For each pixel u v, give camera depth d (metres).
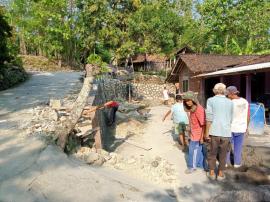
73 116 7.80
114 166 7.36
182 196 5.84
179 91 24.03
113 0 40.94
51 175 5.68
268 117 13.59
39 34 44.38
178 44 39.94
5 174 5.58
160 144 10.48
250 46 30.16
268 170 6.89
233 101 7.06
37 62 39.75
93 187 5.47
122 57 40.41
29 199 4.99
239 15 35.06
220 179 6.52
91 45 41.84
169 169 7.34
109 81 22.08
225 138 6.42
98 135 8.27
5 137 7.28
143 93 29.91
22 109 10.59
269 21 34.22
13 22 43.66
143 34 39.59
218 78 19.33
